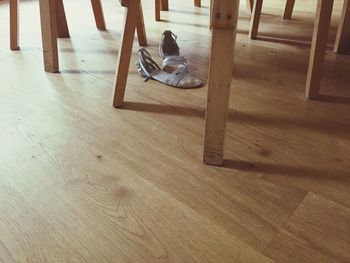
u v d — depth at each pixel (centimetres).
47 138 92
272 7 207
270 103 108
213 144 79
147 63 129
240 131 94
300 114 102
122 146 89
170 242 63
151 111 104
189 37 165
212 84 73
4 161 84
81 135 93
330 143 89
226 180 77
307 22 181
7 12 200
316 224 66
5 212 70
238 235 64
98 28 176
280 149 87
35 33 169
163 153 86
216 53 70
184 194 74
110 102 109
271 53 145
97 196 73
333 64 133
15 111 104
